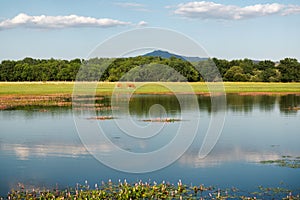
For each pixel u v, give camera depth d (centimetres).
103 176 1489
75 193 1290
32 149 1942
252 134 2388
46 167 1605
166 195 1271
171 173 1532
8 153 1852
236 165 1642
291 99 5106
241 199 1230
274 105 4275
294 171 1541
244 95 5850
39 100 4734
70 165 1644
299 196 1251
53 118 3103
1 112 3528
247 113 3509
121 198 1235
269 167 1606
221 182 1408
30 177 1468
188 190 1322
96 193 1276
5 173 1519
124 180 1445
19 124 2778
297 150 1917
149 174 1520
